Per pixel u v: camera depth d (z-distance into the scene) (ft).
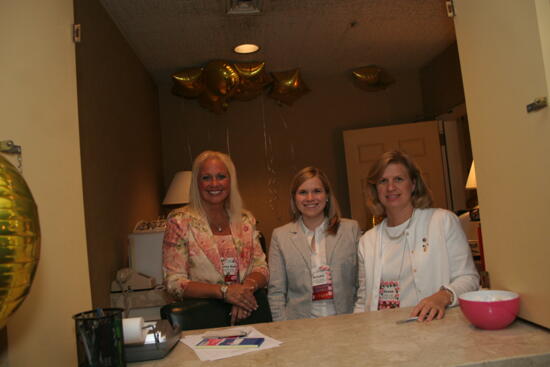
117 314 3.22
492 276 4.04
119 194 10.12
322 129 16.89
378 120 16.98
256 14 11.49
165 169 16.24
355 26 12.73
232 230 7.06
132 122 12.05
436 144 15.69
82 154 7.70
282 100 15.81
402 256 5.37
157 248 9.57
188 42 12.82
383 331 3.84
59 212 3.56
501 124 3.65
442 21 12.80
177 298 6.54
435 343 3.40
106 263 8.76
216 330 4.46
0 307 2.14
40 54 3.53
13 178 2.23
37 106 3.41
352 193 16.05
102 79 9.43
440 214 5.30
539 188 3.24
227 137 16.55
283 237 7.01
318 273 6.66
